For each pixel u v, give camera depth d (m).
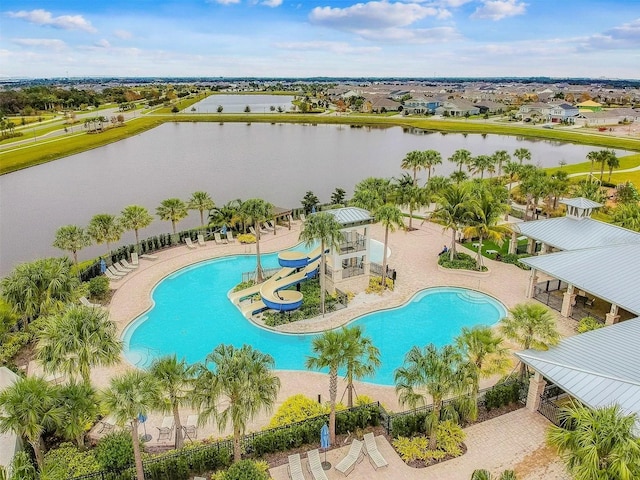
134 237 69.00
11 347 33.81
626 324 30.66
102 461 22.38
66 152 137.62
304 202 71.31
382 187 63.41
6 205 87.12
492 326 39.34
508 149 144.62
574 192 67.75
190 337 38.25
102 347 24.86
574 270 38.78
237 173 114.50
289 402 28.23
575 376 24.58
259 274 46.91
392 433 25.78
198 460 23.05
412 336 38.38
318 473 22.59
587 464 16.53
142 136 179.62
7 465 22.22
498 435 25.94
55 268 36.31
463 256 53.59
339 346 23.95
